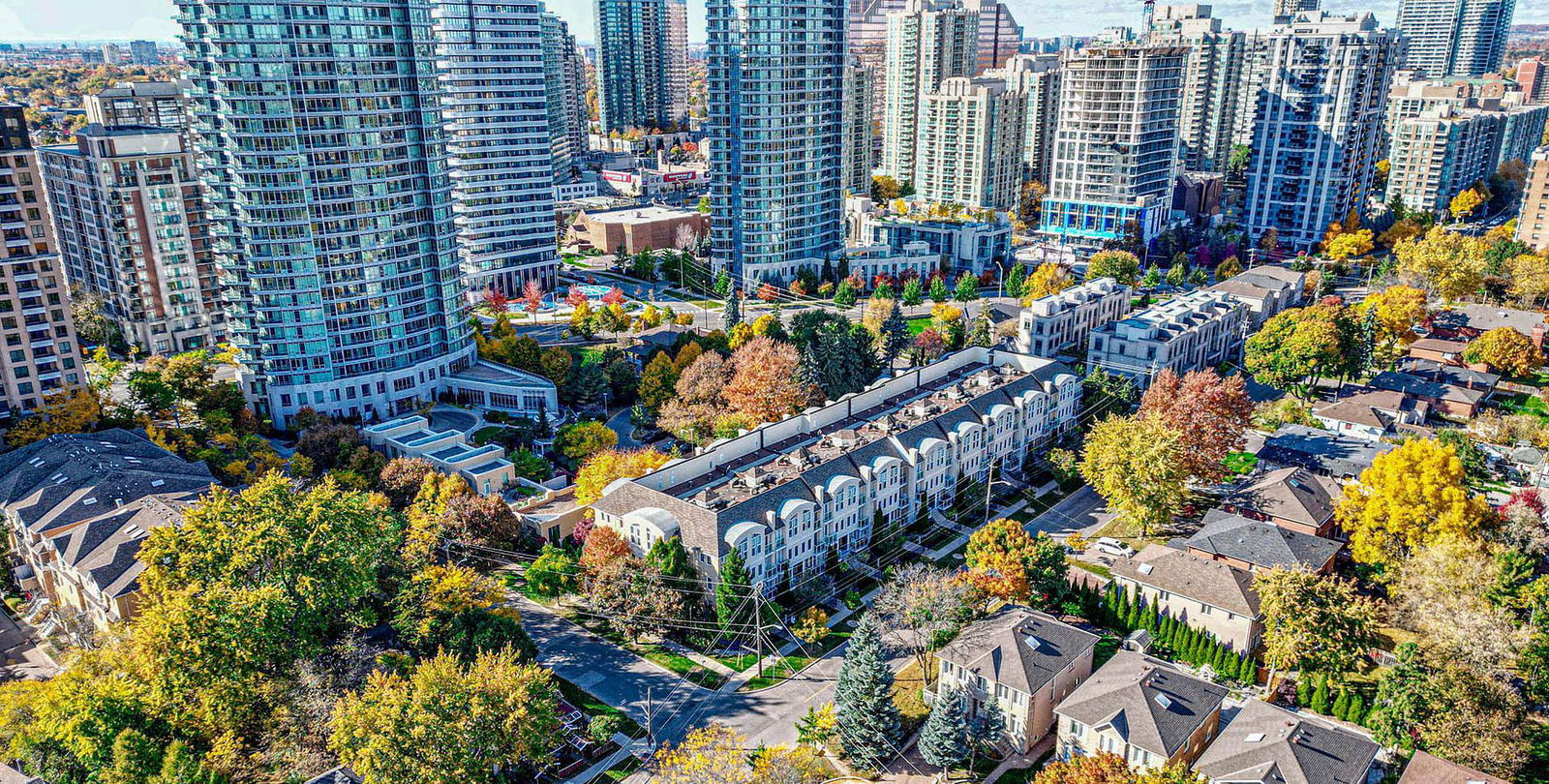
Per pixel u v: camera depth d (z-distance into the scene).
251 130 170.00
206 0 163.88
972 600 114.44
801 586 126.62
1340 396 185.75
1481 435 167.25
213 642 97.56
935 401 161.25
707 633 118.88
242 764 93.31
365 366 190.62
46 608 129.75
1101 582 128.62
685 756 91.56
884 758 99.81
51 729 94.31
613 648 118.38
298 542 109.62
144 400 175.00
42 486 138.12
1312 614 102.69
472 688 91.88
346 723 88.94
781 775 86.50
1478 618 98.00
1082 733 95.12
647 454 147.75
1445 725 90.62
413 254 192.88
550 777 97.88
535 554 136.75
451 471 152.88
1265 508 134.25
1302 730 89.81
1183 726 92.19
